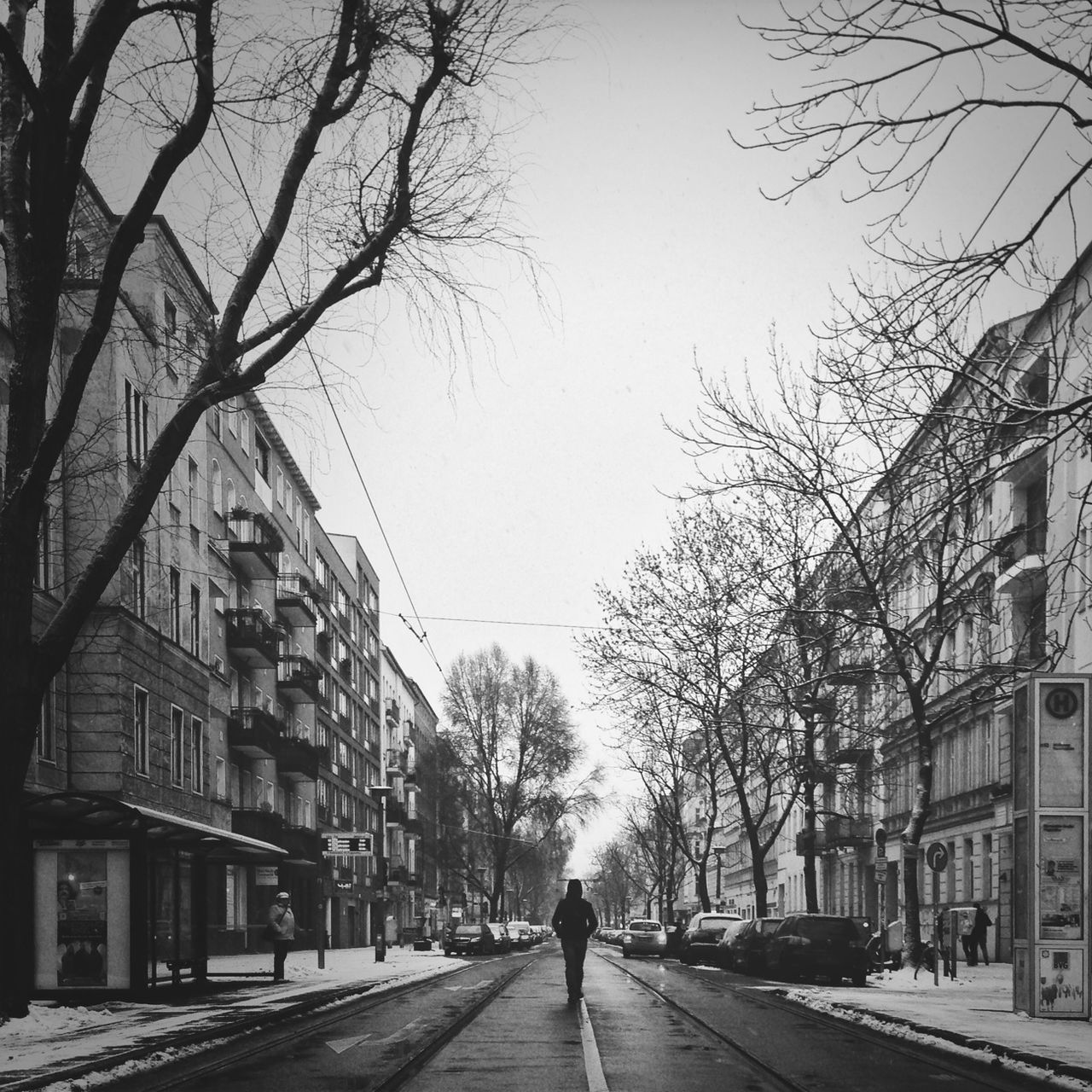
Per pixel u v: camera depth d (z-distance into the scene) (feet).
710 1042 49.08
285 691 189.67
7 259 57.16
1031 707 59.88
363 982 87.15
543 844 288.71
